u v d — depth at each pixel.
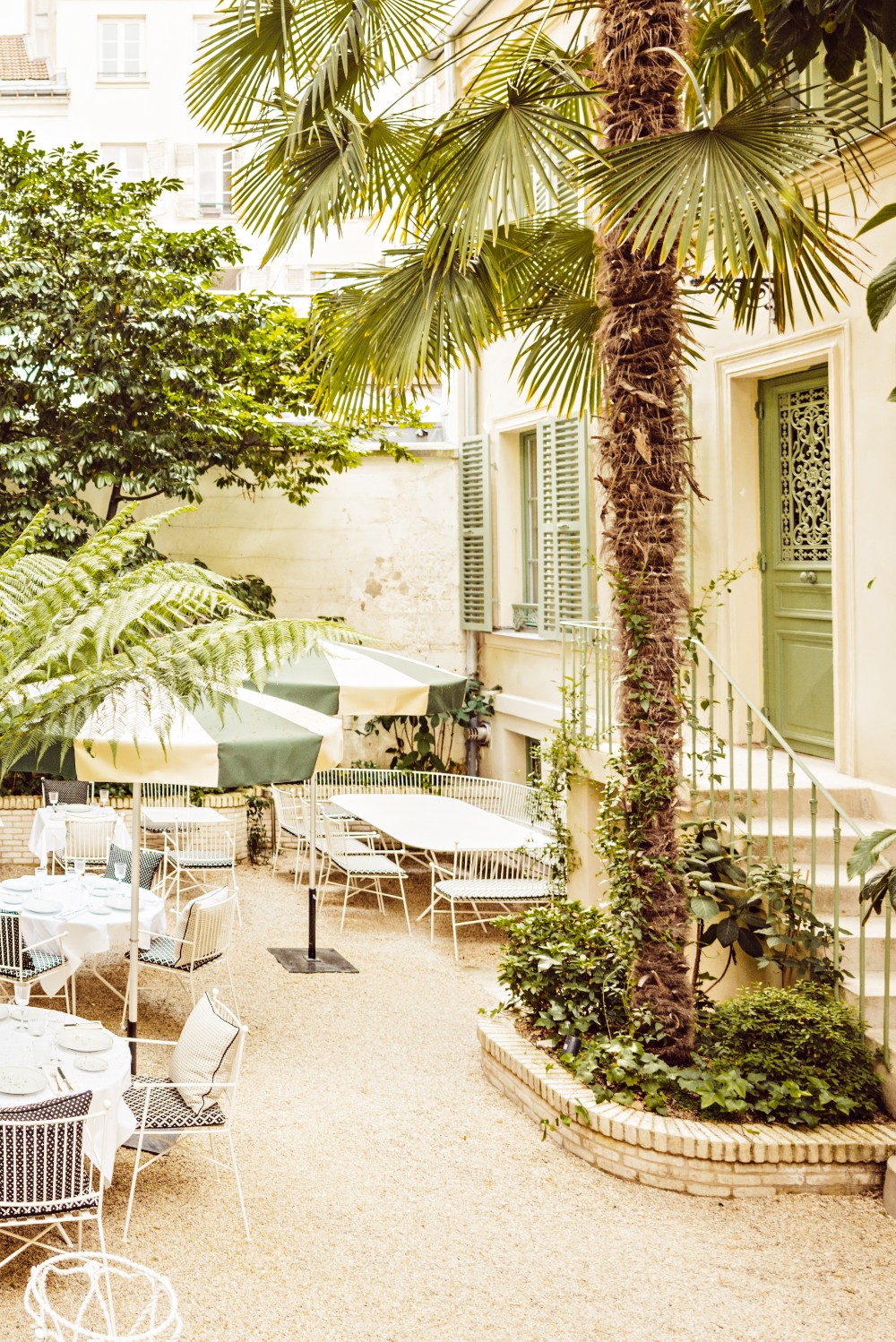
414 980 9.09
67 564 6.75
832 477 8.51
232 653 5.86
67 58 29.53
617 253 6.21
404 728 14.84
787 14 5.21
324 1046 7.59
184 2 29.48
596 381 8.28
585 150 5.66
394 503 15.03
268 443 13.30
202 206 29.59
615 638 6.55
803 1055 6.11
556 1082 6.35
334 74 6.63
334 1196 5.57
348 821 12.42
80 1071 5.18
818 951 6.82
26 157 11.94
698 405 9.99
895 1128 5.92
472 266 6.99
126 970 9.30
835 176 8.34
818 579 9.15
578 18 11.50
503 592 14.27
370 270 7.31
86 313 11.74
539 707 12.90
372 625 15.02
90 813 10.59
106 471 11.96
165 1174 5.75
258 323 12.71
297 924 10.61
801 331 8.78
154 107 29.55
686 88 7.41
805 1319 4.68
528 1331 4.52
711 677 7.35
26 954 7.47
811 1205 5.61
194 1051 5.72
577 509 11.94
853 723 8.39
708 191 5.31
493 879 10.52
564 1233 5.30
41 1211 4.62
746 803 8.00
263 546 14.80
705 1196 5.68
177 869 10.66
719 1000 7.37
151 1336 4.21
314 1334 4.44
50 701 5.92
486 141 5.85
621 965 6.88
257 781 6.32
